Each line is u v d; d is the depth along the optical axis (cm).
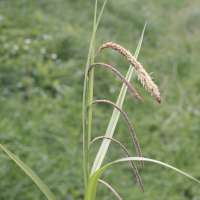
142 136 397
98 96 444
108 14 734
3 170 284
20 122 344
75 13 677
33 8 597
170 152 386
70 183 302
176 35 801
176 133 419
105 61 503
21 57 438
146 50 652
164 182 340
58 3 662
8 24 504
